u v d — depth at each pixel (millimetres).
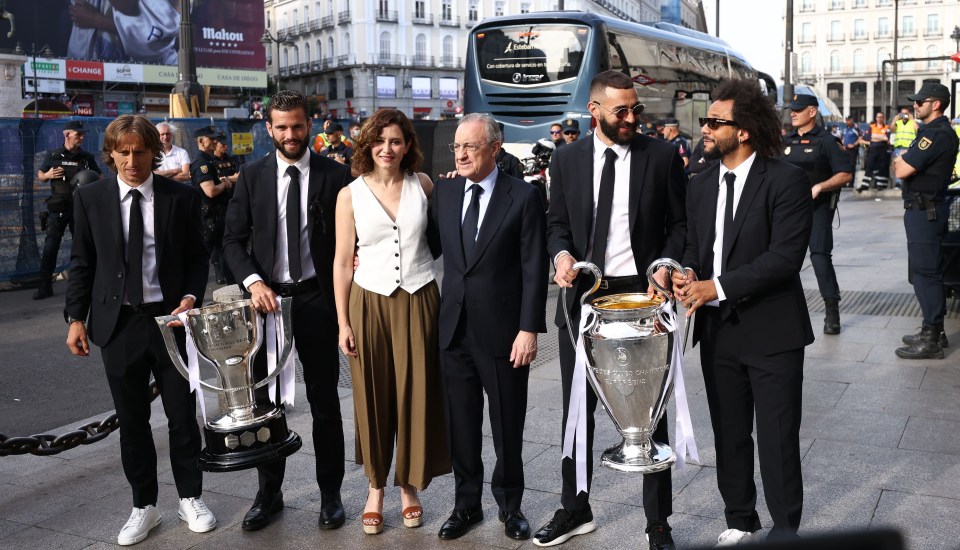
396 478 3783
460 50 72375
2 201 10852
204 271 3975
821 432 4820
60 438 4574
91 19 46000
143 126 3709
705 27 35188
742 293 3133
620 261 3545
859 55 89500
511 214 3613
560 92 14805
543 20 14977
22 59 17047
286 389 3865
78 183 9844
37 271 11266
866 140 25547
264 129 14070
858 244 12852
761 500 3945
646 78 16453
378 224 3688
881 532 815
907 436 4691
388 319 3732
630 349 2998
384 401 3768
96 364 7164
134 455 3830
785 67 22203
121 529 3869
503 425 3678
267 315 3848
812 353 6637
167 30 49000
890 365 6203
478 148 3561
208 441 3572
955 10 85250
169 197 3822
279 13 77625
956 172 9500
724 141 3217
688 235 3451
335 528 3844
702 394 5625
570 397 3369
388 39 69000
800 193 3168
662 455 3131
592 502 4004
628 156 3547
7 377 6781
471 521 3779
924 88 6305
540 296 3631
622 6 86750
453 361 3711
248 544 3717
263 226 3869
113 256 3758
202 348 3559
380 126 3656
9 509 4188
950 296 7863
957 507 3768
